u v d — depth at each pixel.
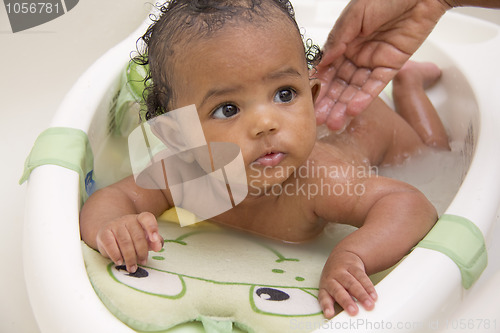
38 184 0.83
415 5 0.99
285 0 0.98
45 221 0.77
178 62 0.83
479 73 1.15
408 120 1.20
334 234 1.00
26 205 0.82
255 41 0.80
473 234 0.77
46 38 1.47
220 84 0.80
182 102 0.85
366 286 0.71
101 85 1.04
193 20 0.82
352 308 0.68
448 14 1.34
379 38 1.05
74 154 0.88
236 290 0.76
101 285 0.72
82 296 0.70
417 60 1.29
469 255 0.75
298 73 0.83
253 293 0.76
